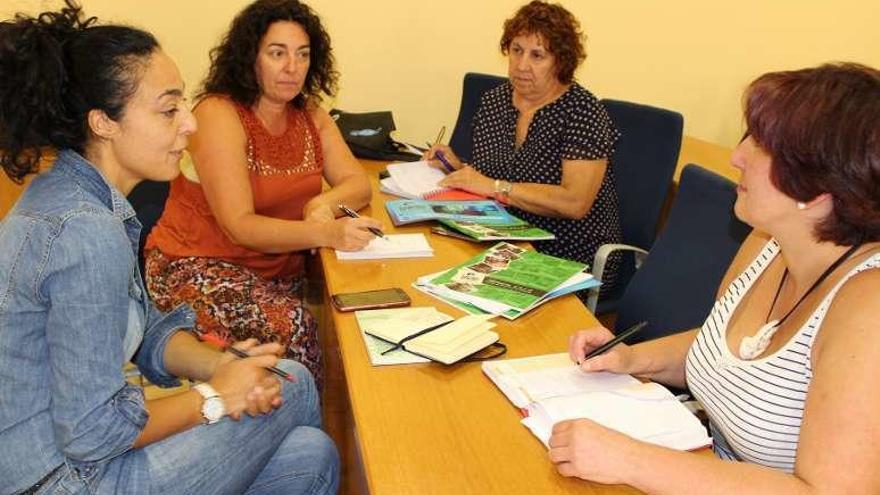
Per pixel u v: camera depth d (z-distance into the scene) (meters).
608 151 2.36
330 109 3.06
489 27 3.20
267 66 2.04
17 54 1.15
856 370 0.93
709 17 3.31
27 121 1.18
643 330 1.87
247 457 1.38
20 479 1.18
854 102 0.98
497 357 1.38
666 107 3.43
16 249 1.14
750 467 0.99
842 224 1.03
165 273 2.08
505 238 1.96
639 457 1.00
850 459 0.91
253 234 1.94
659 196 2.49
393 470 1.06
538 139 2.41
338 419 2.33
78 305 1.13
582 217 2.38
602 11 3.23
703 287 1.74
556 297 1.64
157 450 1.29
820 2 3.36
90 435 1.15
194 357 1.53
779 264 1.26
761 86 1.07
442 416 1.19
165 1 2.90
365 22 3.11
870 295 0.98
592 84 3.35
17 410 1.17
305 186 2.22
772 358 1.12
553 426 1.11
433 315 1.51
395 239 1.93
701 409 1.38
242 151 2.04
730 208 1.74
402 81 3.23
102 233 1.14
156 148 1.28
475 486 1.03
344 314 1.51
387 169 2.55
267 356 1.47
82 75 1.19
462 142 2.97
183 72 3.01
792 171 1.02
